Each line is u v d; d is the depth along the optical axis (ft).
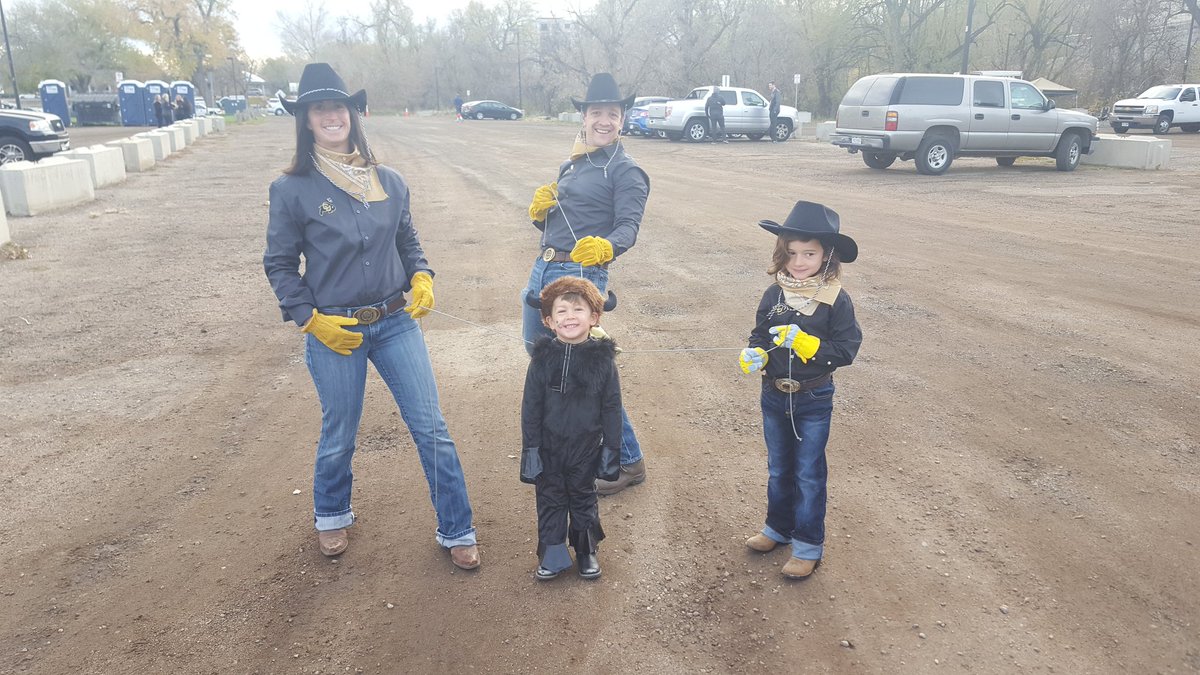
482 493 13.26
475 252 32.19
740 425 15.72
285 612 10.28
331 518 11.45
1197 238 32.09
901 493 12.97
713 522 12.28
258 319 23.38
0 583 10.87
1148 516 12.12
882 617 10.05
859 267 27.99
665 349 20.10
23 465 14.28
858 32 147.74
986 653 9.39
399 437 15.38
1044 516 12.21
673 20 146.82
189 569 11.21
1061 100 129.59
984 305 23.13
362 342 10.74
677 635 9.81
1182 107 94.38
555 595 10.59
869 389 17.17
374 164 10.99
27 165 41.70
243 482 13.73
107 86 238.48
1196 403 15.99
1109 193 45.42
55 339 21.43
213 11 229.45
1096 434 14.80
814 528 10.67
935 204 42.50
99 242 34.71
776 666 9.27
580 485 10.59
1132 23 125.29
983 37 144.56
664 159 71.51
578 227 12.35
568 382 10.22
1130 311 22.24
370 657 9.47
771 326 10.44
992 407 16.14
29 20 222.07
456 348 20.59
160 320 23.25
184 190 52.49
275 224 10.50
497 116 191.01
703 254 31.04
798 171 60.39
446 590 10.72
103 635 9.87
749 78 150.51
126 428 15.88
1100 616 9.98
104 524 12.37
